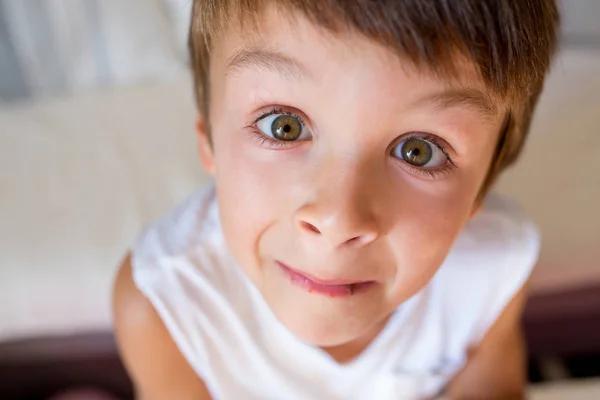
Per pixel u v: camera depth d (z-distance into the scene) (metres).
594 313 0.47
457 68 0.21
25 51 0.51
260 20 0.22
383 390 0.37
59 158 0.47
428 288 0.35
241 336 0.34
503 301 0.37
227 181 0.26
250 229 0.26
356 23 0.20
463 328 0.38
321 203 0.22
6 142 0.48
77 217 0.44
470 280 0.36
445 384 0.41
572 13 0.54
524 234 0.37
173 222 0.36
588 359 0.50
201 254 0.34
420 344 0.37
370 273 0.25
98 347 0.46
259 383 0.36
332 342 0.27
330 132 0.22
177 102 0.52
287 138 0.24
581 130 0.49
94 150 0.48
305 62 0.21
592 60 0.52
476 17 0.21
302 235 0.24
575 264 0.44
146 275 0.33
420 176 0.24
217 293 0.34
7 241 0.42
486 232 0.36
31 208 0.44
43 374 0.46
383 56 0.20
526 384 0.46
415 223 0.24
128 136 0.49
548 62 0.27
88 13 0.51
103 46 0.52
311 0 0.20
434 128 0.22
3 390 0.47
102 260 0.42
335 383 0.36
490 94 0.23
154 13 0.53
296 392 0.36
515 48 0.23
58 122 0.50
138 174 0.46
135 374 0.38
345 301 0.26
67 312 0.43
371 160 0.22
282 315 0.27
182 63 0.53
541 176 0.46
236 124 0.25
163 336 0.35
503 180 0.46
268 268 0.27
